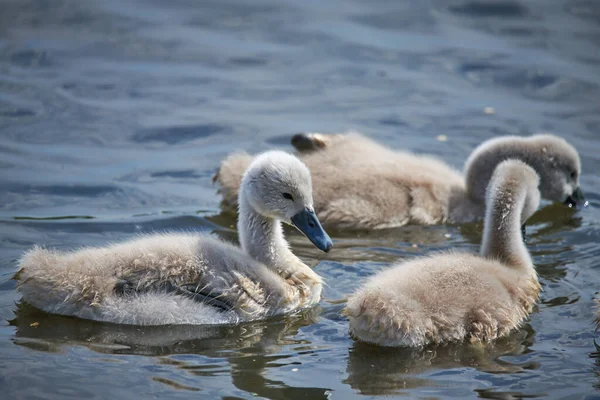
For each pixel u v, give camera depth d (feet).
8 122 57.77
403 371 31.76
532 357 32.96
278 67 68.49
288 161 38.99
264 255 38.99
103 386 30.09
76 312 34.68
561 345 34.04
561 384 31.04
